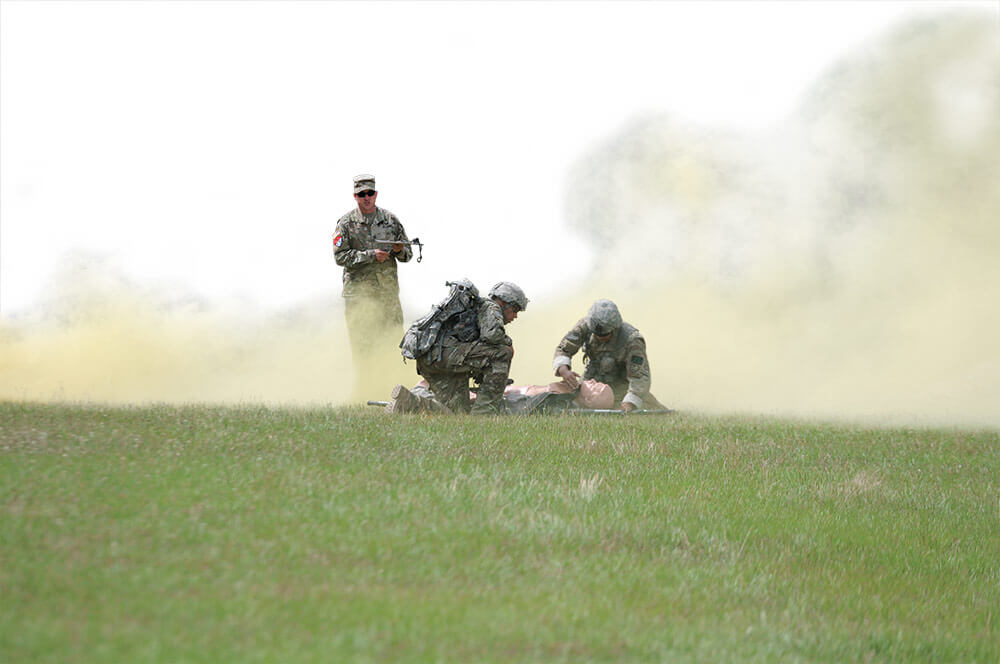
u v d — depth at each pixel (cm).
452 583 1873
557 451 3422
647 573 2091
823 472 3512
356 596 1736
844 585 2239
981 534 2866
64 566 1734
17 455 2528
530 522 2292
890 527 2812
